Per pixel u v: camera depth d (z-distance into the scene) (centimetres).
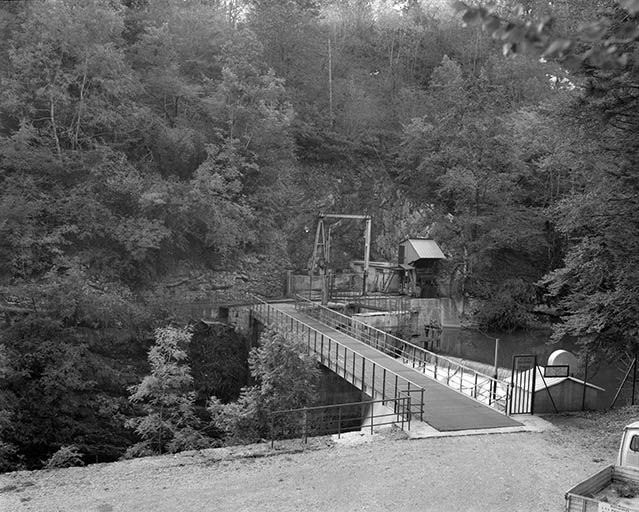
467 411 1798
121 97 3538
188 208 3509
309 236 4538
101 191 3431
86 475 1253
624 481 1005
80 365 2416
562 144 2069
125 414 2462
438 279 4500
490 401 2025
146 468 1299
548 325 4491
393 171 5166
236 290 3950
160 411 1823
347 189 4922
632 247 1725
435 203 5078
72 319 2697
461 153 4541
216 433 2242
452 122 4709
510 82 5338
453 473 1295
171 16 4225
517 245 4516
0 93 3212
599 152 1825
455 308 4419
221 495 1151
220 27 4328
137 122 3584
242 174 3844
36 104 3375
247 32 4044
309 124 4819
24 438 2152
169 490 1171
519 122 4231
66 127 3438
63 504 1093
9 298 2675
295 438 1706
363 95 5550
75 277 2738
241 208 3734
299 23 5191
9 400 2169
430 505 1132
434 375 2389
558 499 1173
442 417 1727
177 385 1833
